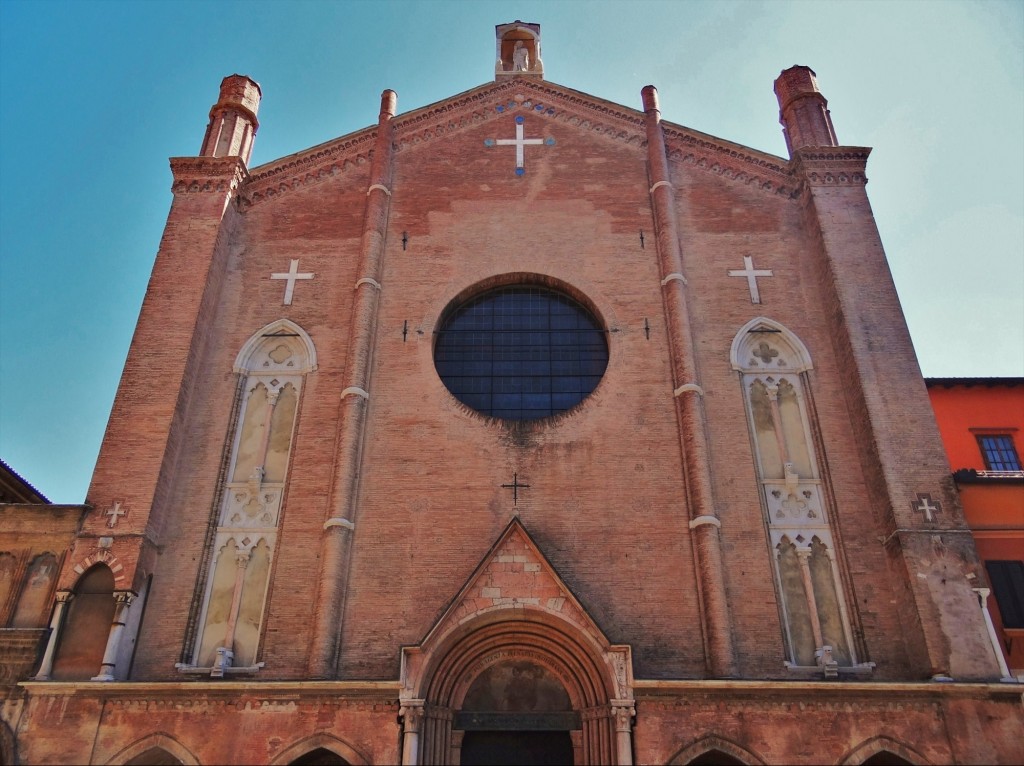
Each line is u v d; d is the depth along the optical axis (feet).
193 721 66.13
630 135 104.78
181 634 73.20
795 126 102.58
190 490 80.43
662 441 82.02
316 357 87.92
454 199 99.66
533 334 91.97
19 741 65.00
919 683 65.62
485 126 106.73
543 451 81.35
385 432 82.79
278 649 72.23
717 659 69.97
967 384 97.19
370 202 97.76
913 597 70.59
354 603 73.72
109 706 66.64
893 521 74.23
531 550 72.90
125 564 72.38
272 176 101.30
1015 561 76.84
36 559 73.61
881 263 89.30
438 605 73.51
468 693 71.92
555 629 71.26
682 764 64.08
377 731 65.72
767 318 90.12
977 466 94.02
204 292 88.48
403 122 106.11
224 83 106.63
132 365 83.30
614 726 65.98
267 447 83.71
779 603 74.49
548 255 94.94
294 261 95.04
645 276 93.15
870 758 66.18
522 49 118.93
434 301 91.71
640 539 76.59
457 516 77.87
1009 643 73.15
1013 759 63.87
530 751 70.44
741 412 84.17
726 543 76.84
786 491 80.59
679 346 86.38
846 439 82.38
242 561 76.89
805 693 66.64
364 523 77.66
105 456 77.92
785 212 97.96
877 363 82.64
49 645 68.80
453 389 88.17
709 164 102.01
